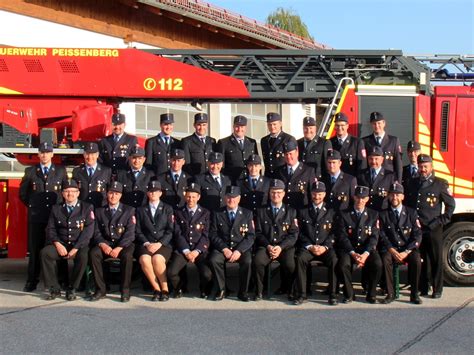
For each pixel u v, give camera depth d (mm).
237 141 8898
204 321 6820
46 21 14281
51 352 5691
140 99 9789
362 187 7949
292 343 5973
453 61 9992
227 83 9641
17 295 8180
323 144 8680
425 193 8141
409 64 9688
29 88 9398
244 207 8391
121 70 9484
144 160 8719
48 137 9094
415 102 9055
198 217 8133
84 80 9469
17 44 13648
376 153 8258
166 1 16672
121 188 8062
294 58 9852
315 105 10672
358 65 9805
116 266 8562
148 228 8039
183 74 9578
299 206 8352
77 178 8430
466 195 8859
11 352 5688
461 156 8891
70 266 9656
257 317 7016
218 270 7941
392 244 7934
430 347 5844
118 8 15992
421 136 9023
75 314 7121
